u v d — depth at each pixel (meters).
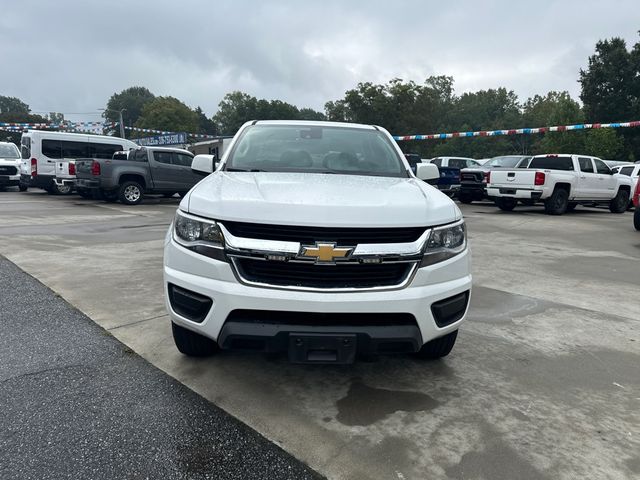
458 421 2.72
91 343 3.63
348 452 2.41
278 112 107.44
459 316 2.96
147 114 89.12
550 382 3.22
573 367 3.46
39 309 4.36
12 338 3.69
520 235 9.73
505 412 2.83
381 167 3.93
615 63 46.59
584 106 49.31
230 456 2.35
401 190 3.18
